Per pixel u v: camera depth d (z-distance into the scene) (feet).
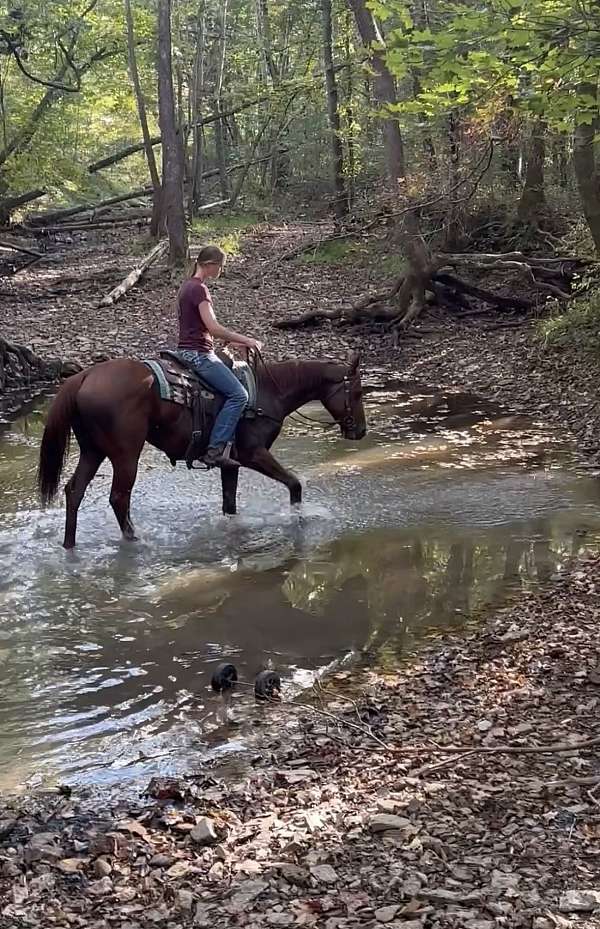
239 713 18.06
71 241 101.55
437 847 13.01
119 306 64.90
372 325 57.98
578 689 18.19
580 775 15.08
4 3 80.02
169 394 26.50
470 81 30.07
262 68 116.78
